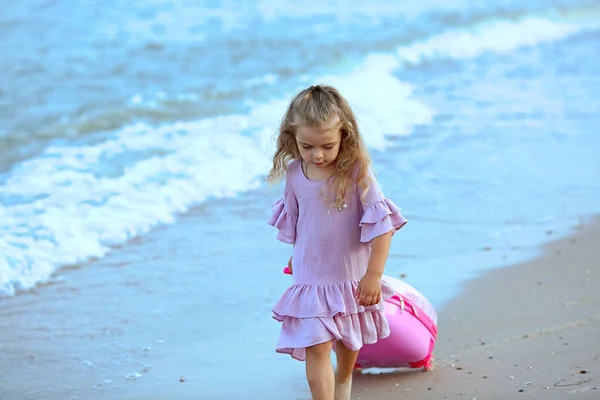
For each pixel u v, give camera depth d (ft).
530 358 51.70
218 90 143.43
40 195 90.33
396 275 70.85
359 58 173.27
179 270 74.13
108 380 53.62
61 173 98.27
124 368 55.36
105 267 75.00
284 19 209.67
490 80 159.84
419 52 185.16
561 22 234.79
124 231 83.20
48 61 162.81
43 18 195.21
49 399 50.90
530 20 231.30
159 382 52.95
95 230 82.23
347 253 43.98
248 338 59.98
